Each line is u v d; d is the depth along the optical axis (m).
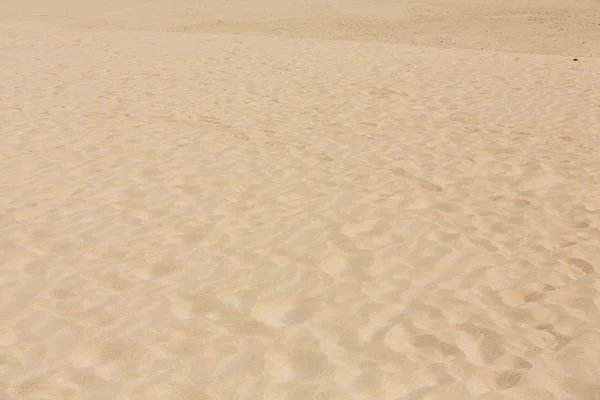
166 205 6.41
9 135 8.24
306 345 4.35
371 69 12.31
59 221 6.04
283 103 10.06
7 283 5.02
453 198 6.73
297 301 4.86
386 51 14.09
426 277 5.22
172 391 3.92
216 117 9.27
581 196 6.81
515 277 5.22
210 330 4.49
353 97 10.46
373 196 6.73
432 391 3.92
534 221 6.24
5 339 4.38
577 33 21.12
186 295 4.90
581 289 5.04
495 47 19.44
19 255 5.43
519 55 14.03
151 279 5.11
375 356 4.25
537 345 4.37
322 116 9.45
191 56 13.04
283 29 21.36
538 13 23.81
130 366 4.13
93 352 4.25
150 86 10.78
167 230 5.91
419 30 21.64
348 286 5.07
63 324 4.54
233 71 11.94
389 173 7.35
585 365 4.16
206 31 20.92
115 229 5.91
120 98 10.05
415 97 10.52
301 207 6.44
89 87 10.59
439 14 23.72
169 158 7.63
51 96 10.01
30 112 9.19
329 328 4.54
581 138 8.59
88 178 7.01
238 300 4.85
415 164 7.63
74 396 3.86
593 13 23.61
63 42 14.05
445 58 13.42
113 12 23.39
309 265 5.37
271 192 6.78
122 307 4.74
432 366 4.16
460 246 5.73
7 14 22.59
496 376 4.06
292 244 5.70
